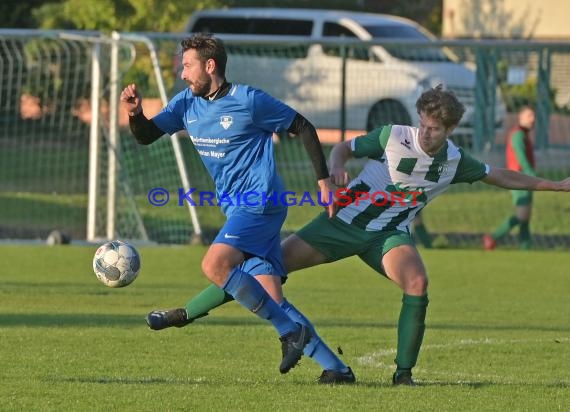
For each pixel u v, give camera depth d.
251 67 71.19
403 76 70.19
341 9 119.06
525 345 29.70
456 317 34.97
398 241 23.14
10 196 63.72
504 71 74.38
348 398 21.61
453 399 21.86
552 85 92.00
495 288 41.78
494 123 68.06
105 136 54.00
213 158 22.73
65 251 49.84
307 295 39.44
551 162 71.38
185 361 26.05
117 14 78.31
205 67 22.14
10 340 28.34
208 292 22.75
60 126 64.25
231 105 22.12
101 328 30.69
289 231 57.38
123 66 53.25
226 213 22.97
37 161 69.94
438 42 53.34
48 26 85.25
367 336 30.69
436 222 61.09
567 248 55.00
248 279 21.84
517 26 104.19
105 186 54.91
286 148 65.31
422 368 26.23
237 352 27.53
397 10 130.75
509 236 58.56
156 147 57.28
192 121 22.72
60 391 21.92
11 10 92.00
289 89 70.75
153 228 56.38
